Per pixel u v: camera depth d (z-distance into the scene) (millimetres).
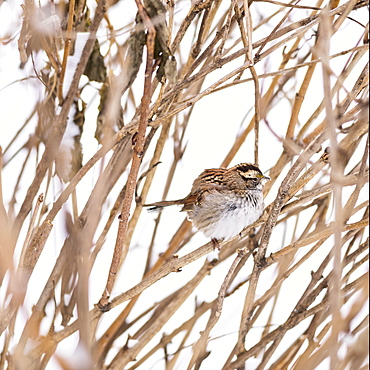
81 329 4598
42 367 7578
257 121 7781
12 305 6695
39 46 7398
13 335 7375
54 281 7484
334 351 4688
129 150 8055
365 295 5742
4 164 8562
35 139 7730
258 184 9328
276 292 8680
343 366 5781
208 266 8812
